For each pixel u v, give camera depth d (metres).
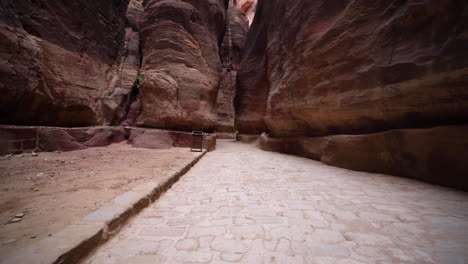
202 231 2.18
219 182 4.36
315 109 7.45
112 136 8.91
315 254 1.77
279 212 2.72
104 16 10.20
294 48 8.95
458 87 3.68
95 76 9.27
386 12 5.02
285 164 6.88
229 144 16.06
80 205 2.41
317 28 7.62
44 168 4.18
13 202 2.43
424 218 2.50
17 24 5.79
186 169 5.42
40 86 6.23
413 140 4.40
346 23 6.17
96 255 1.72
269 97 11.80
